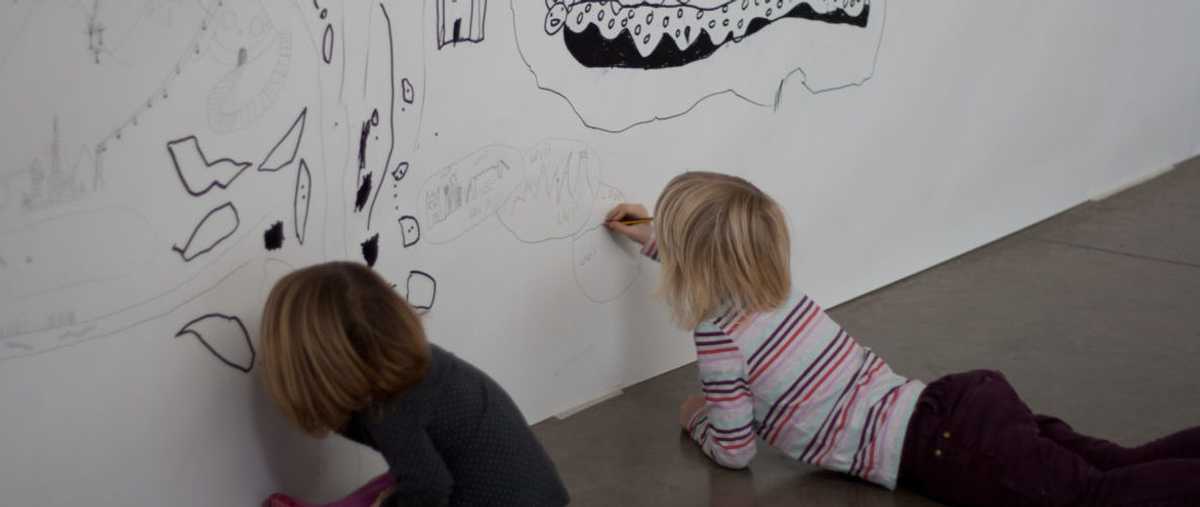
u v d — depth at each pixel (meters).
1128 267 3.74
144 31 1.67
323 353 1.69
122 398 1.77
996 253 3.92
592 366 2.72
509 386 2.51
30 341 1.64
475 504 1.87
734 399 2.32
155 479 1.85
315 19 1.90
